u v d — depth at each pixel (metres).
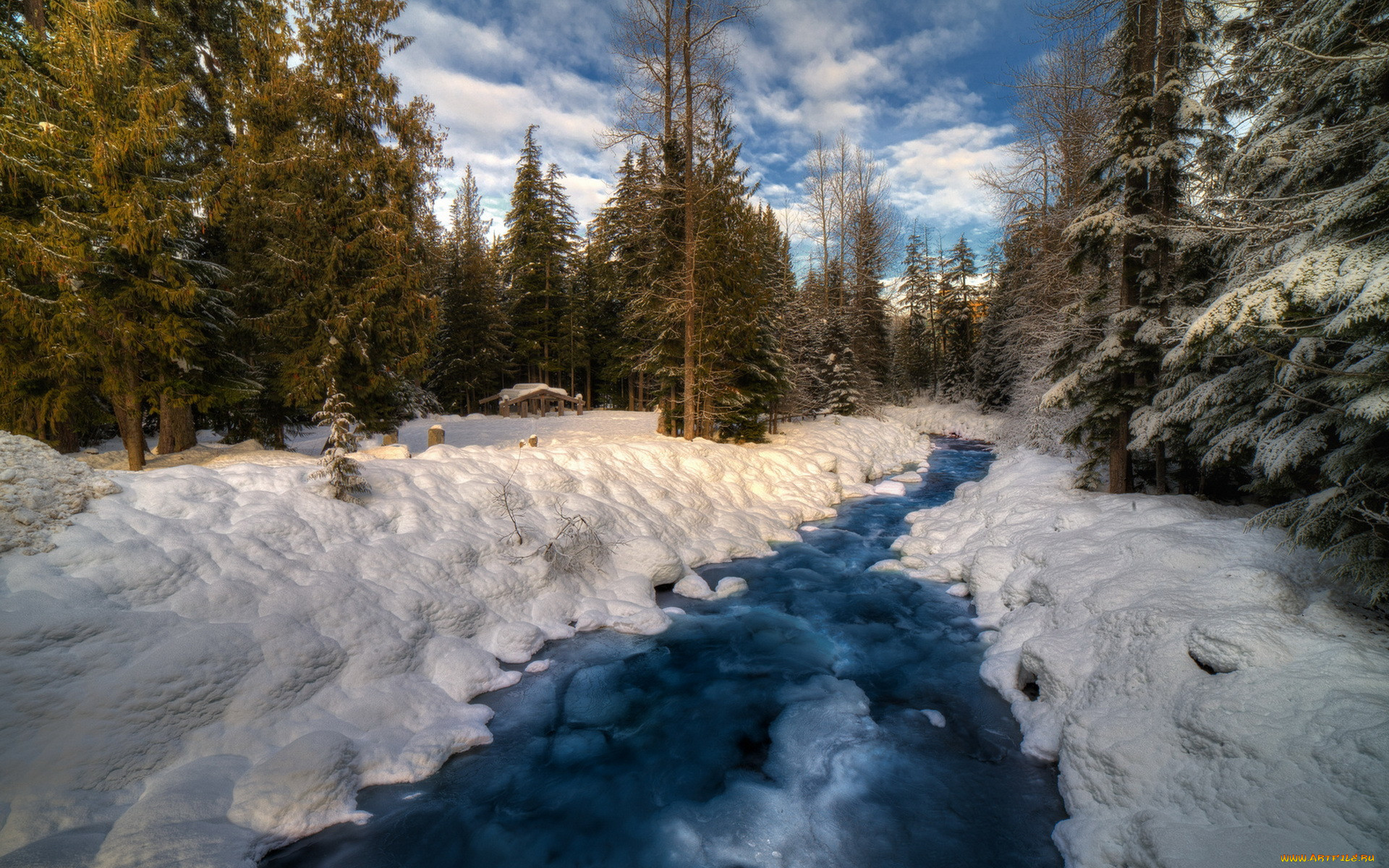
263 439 15.52
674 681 7.79
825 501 17.64
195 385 12.18
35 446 6.42
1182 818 4.04
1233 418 7.90
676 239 19.48
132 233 10.16
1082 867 4.29
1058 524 10.20
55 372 10.42
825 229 38.69
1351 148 5.45
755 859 4.84
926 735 6.50
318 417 8.73
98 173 10.03
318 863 4.71
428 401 35.12
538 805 5.49
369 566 7.76
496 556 9.28
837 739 6.46
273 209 12.52
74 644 5.06
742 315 19.12
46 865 3.79
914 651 8.56
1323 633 4.85
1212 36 9.31
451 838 5.06
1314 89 5.92
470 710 6.75
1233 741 4.22
